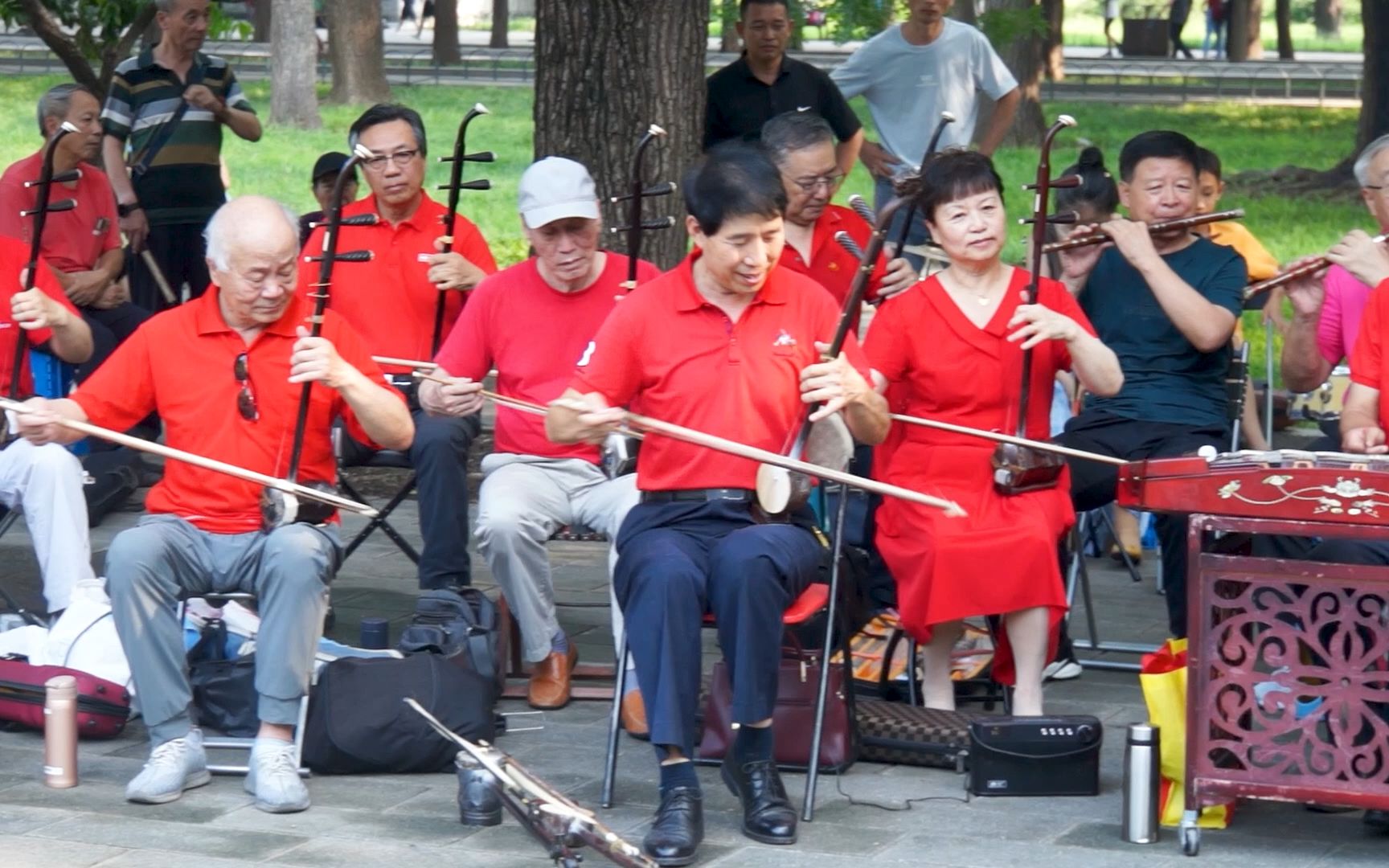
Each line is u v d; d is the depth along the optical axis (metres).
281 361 5.40
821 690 5.12
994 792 5.23
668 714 4.73
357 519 9.03
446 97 31.08
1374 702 4.76
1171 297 5.98
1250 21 40.81
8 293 6.60
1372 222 19.30
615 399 5.15
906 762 5.55
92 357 8.57
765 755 4.95
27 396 6.77
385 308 6.95
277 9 27.64
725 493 5.08
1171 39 41.81
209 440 5.36
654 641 4.77
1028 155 23.11
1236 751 4.70
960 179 5.59
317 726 5.38
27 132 25.27
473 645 5.76
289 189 22.03
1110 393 5.49
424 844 4.84
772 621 4.80
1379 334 5.50
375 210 7.00
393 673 5.46
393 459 6.76
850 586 5.46
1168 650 5.15
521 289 6.23
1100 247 6.36
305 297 6.95
